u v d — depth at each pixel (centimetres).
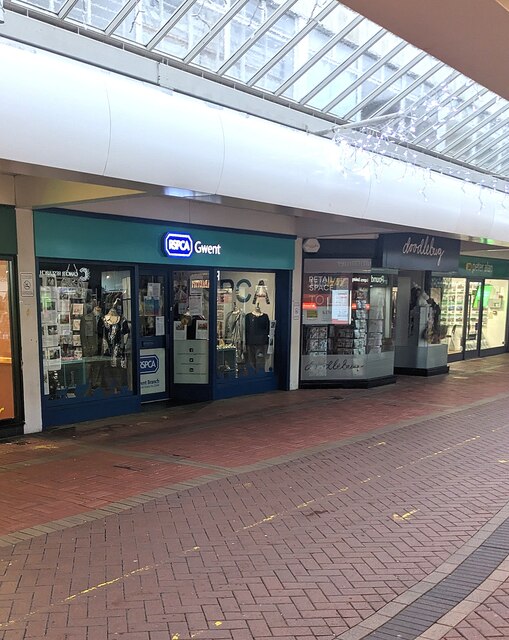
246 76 791
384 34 809
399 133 1008
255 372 1111
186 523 465
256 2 688
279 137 678
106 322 867
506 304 1944
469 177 1210
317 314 1153
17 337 734
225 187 623
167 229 887
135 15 639
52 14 593
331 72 841
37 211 736
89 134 489
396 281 1338
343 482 575
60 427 796
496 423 862
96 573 379
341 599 352
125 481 566
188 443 719
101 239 805
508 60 380
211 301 996
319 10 725
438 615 335
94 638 307
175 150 560
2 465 616
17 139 446
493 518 485
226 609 338
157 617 328
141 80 672
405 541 437
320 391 1134
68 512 485
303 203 725
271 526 461
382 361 1221
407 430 807
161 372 1006
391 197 857
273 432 784
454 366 1573
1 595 351
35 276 745
